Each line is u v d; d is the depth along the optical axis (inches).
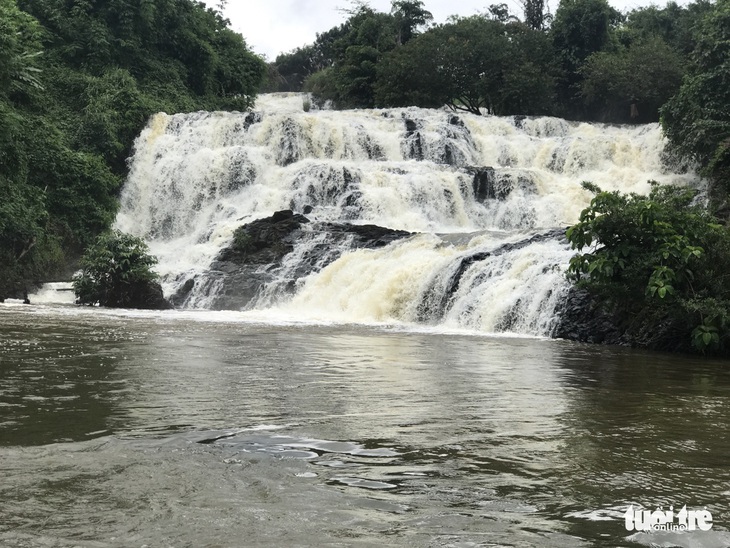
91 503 143.6
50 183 1241.4
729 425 240.4
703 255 548.1
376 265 846.5
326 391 290.7
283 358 400.8
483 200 1232.2
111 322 631.8
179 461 177.0
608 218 565.0
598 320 604.1
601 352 511.8
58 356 386.9
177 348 435.8
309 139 1395.2
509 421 238.4
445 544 126.7
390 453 190.9
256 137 1397.6
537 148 1455.5
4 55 1164.5
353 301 822.5
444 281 757.9
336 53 2437.3
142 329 565.6
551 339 603.2
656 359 481.7
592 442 209.2
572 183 1266.0
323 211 1130.7
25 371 330.3
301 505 145.6
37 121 1280.8
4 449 187.0
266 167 1311.5
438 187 1195.3
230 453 186.4
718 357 524.1
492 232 881.5
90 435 204.8
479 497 154.2
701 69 1327.5
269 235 1005.2
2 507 140.3
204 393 278.8
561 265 669.9
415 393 292.4
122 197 1365.7
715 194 1115.9
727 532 135.4
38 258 1125.1
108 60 1605.6
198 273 962.1
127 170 1403.8
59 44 1569.9
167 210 1336.1
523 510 146.2
